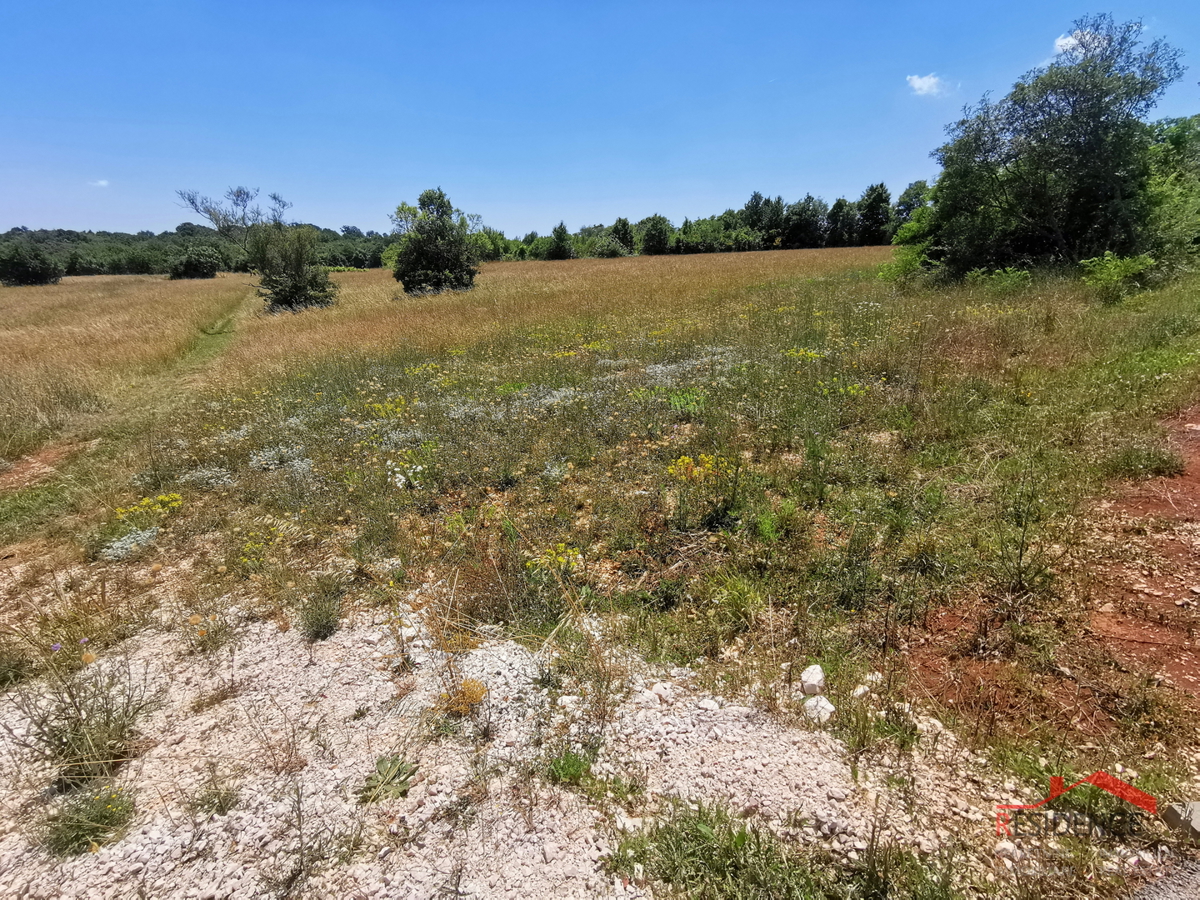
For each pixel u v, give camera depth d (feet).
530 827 7.09
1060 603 9.65
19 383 31.86
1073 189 39.70
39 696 9.96
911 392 19.62
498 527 14.28
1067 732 7.59
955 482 13.93
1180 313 22.45
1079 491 12.48
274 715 9.29
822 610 10.46
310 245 80.94
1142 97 36.09
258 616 12.00
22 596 13.80
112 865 7.04
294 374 34.45
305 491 17.81
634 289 62.54
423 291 82.74
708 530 13.23
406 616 11.46
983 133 41.37
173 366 44.19
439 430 21.94
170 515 17.49
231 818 7.48
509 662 9.91
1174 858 6.01
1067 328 23.86
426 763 8.18
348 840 7.13
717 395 21.99
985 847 6.41
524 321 46.62
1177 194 38.70
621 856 6.67
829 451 16.34
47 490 20.70
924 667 9.02
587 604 11.32
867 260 95.20
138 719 9.39
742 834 6.71
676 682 9.29
